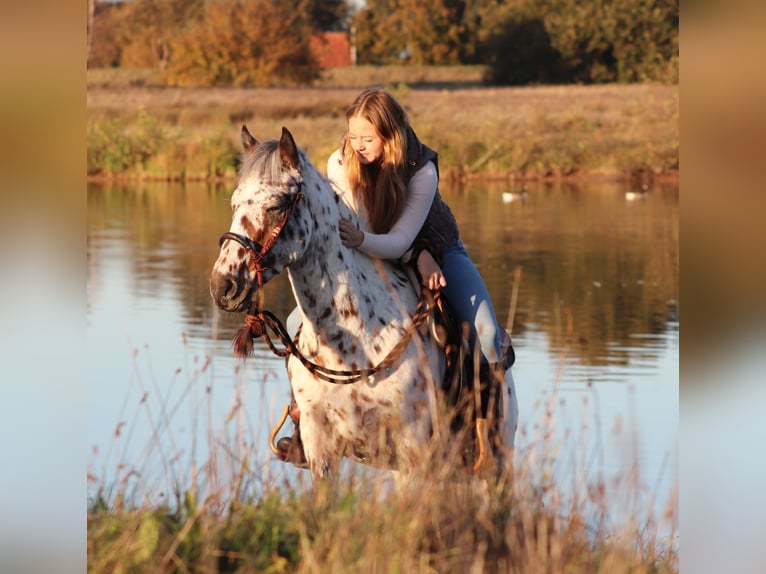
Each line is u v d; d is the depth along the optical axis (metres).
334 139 50.34
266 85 74.81
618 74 74.00
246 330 7.09
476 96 65.88
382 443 7.23
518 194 40.56
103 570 6.46
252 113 60.00
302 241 6.94
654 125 54.53
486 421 7.83
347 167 7.83
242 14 75.50
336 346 7.29
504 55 75.81
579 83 74.69
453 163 48.41
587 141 51.59
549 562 6.68
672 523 7.29
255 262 6.73
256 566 6.56
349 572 6.24
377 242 7.48
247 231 6.75
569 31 74.44
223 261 6.70
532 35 75.50
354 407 7.33
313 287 7.19
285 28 76.00
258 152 6.93
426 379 7.51
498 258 25.64
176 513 7.28
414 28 84.81
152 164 48.72
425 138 49.53
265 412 11.85
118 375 14.23
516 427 8.55
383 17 86.38
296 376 7.49
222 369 14.42
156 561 6.50
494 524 7.14
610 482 8.30
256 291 6.77
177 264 24.67
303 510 6.96
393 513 6.80
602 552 6.95
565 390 13.93
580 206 37.16
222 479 7.55
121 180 47.78
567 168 49.00
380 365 7.30
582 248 27.38
